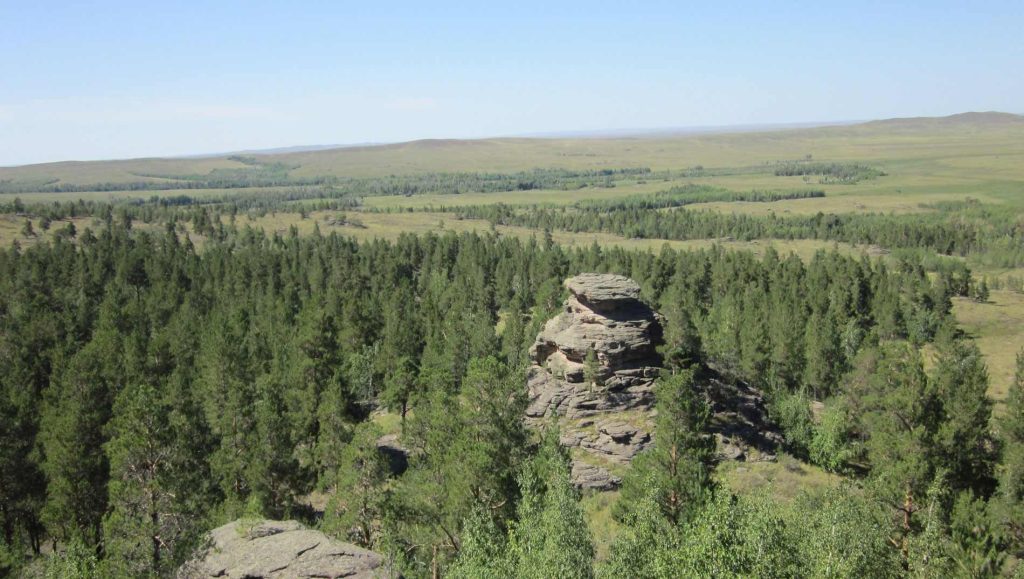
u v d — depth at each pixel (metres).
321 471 63.41
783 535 32.28
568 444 67.19
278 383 76.25
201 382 82.19
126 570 39.16
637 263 170.38
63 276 144.25
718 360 81.38
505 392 53.22
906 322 145.75
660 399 52.62
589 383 72.50
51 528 54.56
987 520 45.91
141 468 46.59
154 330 113.06
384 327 120.69
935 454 51.75
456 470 47.88
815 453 71.69
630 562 34.06
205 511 46.84
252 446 59.09
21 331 103.38
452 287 154.12
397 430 83.19
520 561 36.12
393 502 48.25
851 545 33.91
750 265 167.50
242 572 34.34
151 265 155.75
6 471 57.94
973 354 111.88
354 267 166.75
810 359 104.81
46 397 77.06
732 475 64.19
